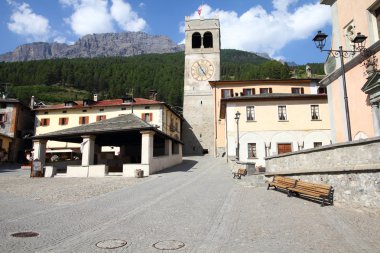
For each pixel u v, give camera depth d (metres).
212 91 50.09
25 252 6.10
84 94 118.50
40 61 138.12
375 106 13.69
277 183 13.46
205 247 6.50
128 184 17.22
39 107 53.03
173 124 54.78
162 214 9.62
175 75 123.75
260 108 31.67
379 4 13.86
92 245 6.61
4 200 12.34
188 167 28.62
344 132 16.33
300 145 30.59
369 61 13.79
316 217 8.70
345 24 16.30
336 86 17.20
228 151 31.28
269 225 8.12
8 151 43.72
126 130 22.81
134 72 128.75
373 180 8.54
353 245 6.34
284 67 84.06
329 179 10.67
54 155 45.09
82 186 16.66
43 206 11.02
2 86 94.25
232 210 10.10
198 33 58.06
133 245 6.63
